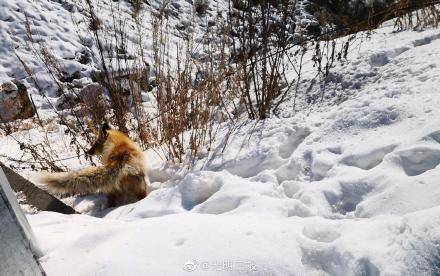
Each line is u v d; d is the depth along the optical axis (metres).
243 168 4.18
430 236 1.95
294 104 5.22
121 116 6.32
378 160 3.30
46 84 9.18
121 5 11.90
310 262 2.21
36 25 10.25
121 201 4.73
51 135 7.34
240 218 2.70
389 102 3.90
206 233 2.45
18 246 2.06
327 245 2.25
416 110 3.60
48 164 5.50
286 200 3.07
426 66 4.50
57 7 11.02
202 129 5.00
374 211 2.64
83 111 7.29
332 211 2.99
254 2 5.35
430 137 3.11
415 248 1.94
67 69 9.38
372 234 2.22
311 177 3.59
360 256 2.07
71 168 5.76
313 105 5.04
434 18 6.93
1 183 2.10
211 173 3.77
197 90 5.34
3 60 9.45
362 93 4.63
